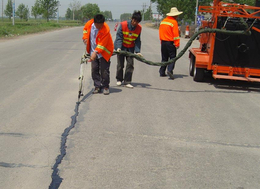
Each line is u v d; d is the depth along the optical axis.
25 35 25.89
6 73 8.82
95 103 6.18
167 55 8.98
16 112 5.45
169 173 3.60
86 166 3.68
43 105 5.89
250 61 8.04
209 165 3.85
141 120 5.31
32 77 8.34
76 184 3.29
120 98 6.62
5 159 3.77
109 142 4.38
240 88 8.19
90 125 4.98
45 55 12.84
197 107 6.23
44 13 63.03
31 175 3.44
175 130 4.93
